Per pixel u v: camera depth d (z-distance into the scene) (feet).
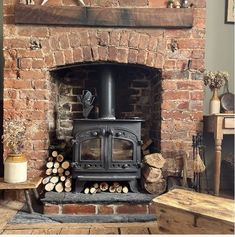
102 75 8.74
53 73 8.89
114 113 8.88
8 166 7.35
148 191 7.80
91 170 7.81
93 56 8.21
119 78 9.75
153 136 9.37
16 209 7.63
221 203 5.16
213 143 9.68
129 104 9.77
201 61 8.34
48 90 8.33
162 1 8.32
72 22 8.07
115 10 8.12
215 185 7.95
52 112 8.96
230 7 9.80
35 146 8.14
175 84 8.30
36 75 8.16
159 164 7.73
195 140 8.11
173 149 8.28
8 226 6.56
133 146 7.91
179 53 8.31
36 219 6.97
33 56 8.15
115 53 8.24
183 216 4.90
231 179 9.36
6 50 8.11
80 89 9.71
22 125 7.89
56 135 9.55
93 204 7.35
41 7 8.00
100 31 8.22
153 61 8.29
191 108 8.33
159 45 8.28
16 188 7.18
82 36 8.20
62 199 7.31
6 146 8.05
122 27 8.25
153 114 9.44
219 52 9.83
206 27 9.85
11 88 8.14
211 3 9.84
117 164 7.84
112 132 7.80
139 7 8.28
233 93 9.80
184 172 8.02
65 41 8.18
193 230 4.79
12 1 8.13
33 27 8.13
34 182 7.40
